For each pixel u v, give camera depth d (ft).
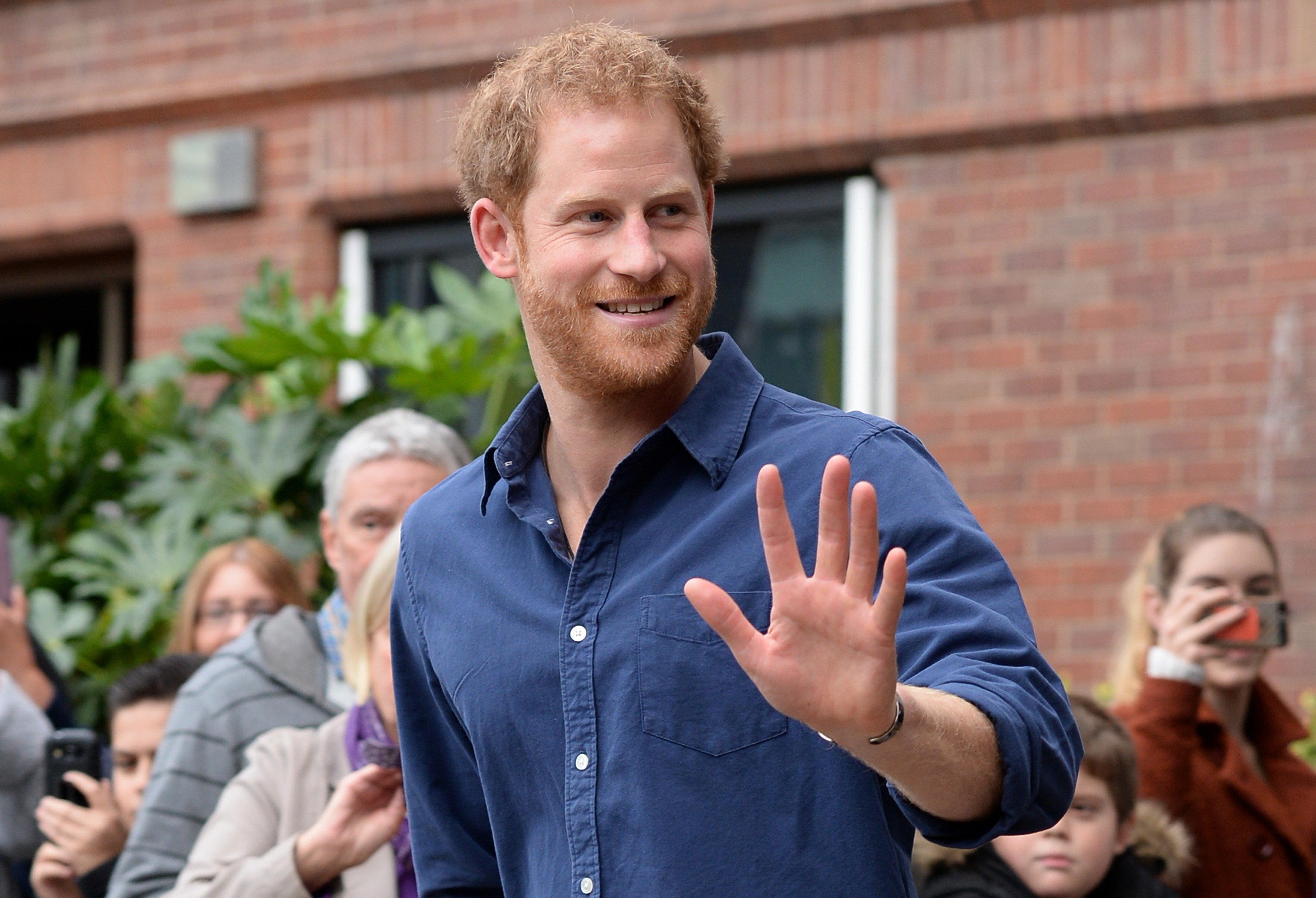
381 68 57.62
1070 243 49.65
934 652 15.46
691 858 16.14
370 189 58.08
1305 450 46.65
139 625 46.14
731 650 14.30
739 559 16.51
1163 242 48.70
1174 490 47.96
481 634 17.71
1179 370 48.24
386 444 31.04
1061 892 27.37
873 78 51.78
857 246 53.16
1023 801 14.47
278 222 59.52
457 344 48.83
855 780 16.14
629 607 16.72
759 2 52.80
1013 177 50.47
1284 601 31.22
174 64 60.95
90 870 29.96
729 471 17.02
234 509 47.96
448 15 57.06
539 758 17.20
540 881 17.38
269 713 28.68
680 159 16.85
